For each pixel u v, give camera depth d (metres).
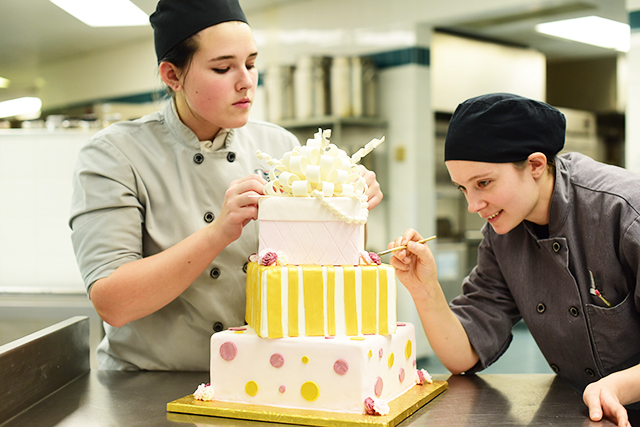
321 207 1.22
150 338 1.53
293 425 1.14
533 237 1.46
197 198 1.50
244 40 1.31
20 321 2.80
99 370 1.58
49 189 3.14
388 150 4.79
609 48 5.82
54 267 3.16
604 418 1.18
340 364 1.16
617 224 1.29
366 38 4.83
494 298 1.60
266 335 1.20
